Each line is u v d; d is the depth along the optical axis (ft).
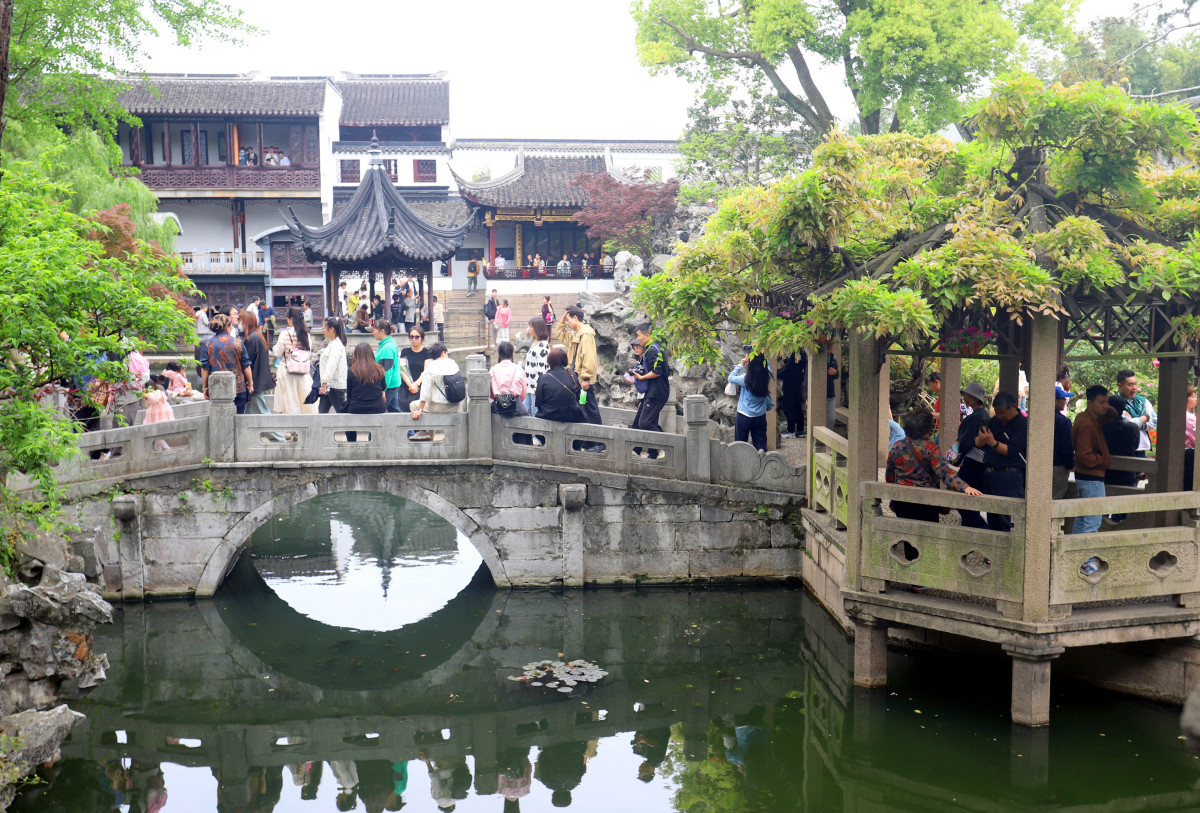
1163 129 23.82
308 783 25.48
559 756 26.58
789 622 35.81
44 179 25.93
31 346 22.31
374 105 140.36
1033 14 59.11
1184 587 24.29
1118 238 24.20
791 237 26.61
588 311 88.48
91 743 27.78
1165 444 26.53
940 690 28.12
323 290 118.93
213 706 30.35
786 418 51.52
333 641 35.70
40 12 47.83
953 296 22.53
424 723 28.94
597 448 39.75
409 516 55.62
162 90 113.70
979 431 27.78
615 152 136.05
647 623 35.88
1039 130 24.77
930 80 58.34
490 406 38.78
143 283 25.86
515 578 39.14
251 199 118.11
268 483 38.27
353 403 39.27
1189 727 8.59
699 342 30.55
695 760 26.08
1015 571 23.75
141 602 38.14
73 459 36.47
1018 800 22.91
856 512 26.99
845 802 23.50
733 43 66.23
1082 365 51.31
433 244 76.07
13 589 25.34
